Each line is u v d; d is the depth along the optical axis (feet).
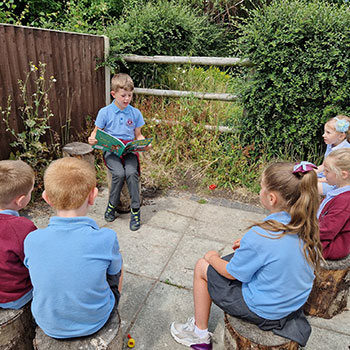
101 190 13.12
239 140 14.38
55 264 4.26
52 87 12.54
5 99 10.74
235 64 13.74
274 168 4.85
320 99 12.18
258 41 12.12
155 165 14.73
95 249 4.45
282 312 4.77
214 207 12.09
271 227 4.66
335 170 6.46
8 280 4.84
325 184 8.39
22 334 5.28
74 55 13.29
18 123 11.44
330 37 11.20
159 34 16.21
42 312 4.42
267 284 4.68
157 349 6.22
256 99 12.98
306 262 4.65
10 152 11.30
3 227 4.82
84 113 14.57
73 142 13.51
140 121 10.94
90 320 4.62
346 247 6.64
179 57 14.94
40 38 11.59
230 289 5.23
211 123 15.11
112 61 15.06
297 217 4.57
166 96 16.01
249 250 4.68
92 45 14.19
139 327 6.70
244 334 4.90
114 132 10.51
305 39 11.78
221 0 34.37
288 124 12.92
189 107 14.99
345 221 6.37
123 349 6.16
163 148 15.07
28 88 11.50
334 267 6.53
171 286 7.91
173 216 11.35
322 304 6.98
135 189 10.14
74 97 13.78
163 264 8.72
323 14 11.49
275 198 4.78
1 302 4.97
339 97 11.41
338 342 6.51
